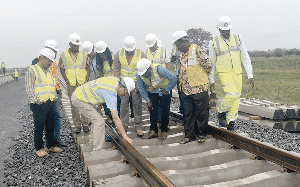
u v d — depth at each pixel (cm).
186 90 455
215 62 530
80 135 548
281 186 323
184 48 454
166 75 440
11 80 3609
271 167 374
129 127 602
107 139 481
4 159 498
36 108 451
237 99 521
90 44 662
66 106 1020
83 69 559
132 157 365
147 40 533
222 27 503
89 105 416
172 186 251
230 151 420
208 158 409
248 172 366
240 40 515
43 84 450
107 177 360
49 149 502
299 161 318
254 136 565
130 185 327
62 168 426
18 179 393
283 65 3447
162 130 519
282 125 663
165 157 406
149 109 484
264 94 1330
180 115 625
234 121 524
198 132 469
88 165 405
